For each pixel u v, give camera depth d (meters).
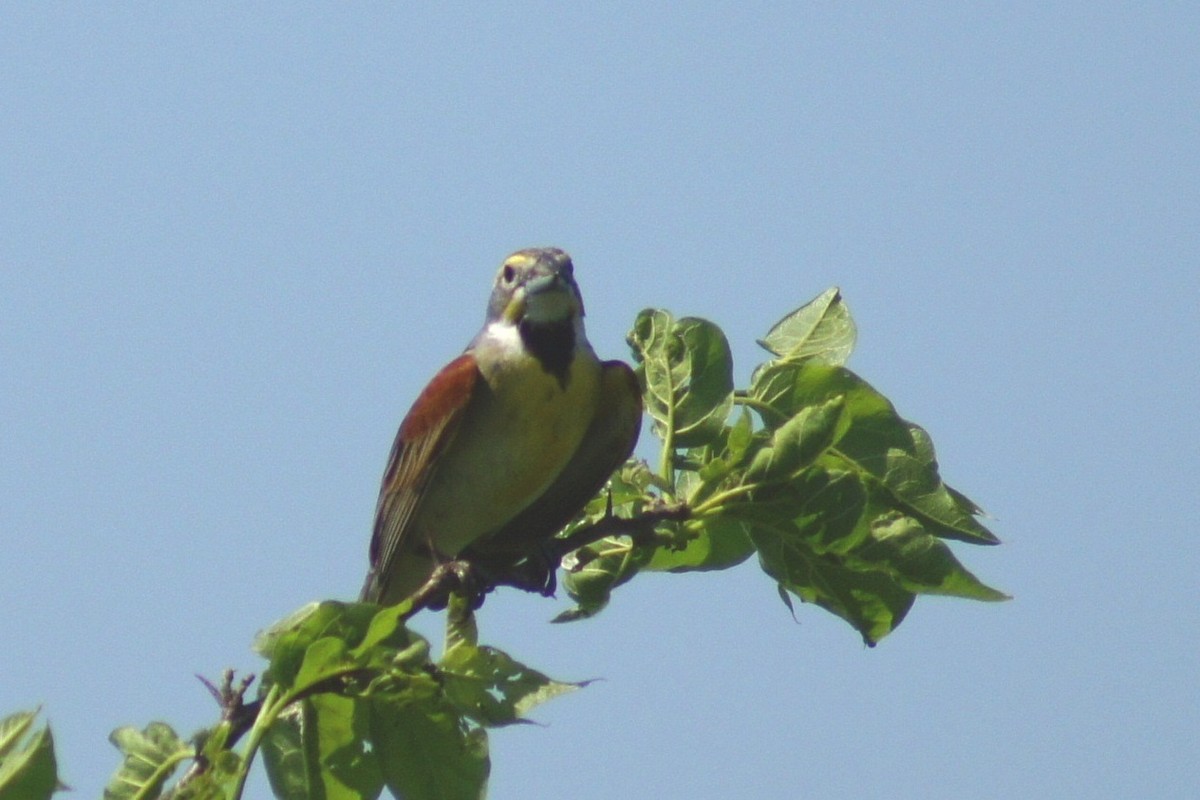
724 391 10.54
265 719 8.54
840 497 9.77
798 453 9.71
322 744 9.19
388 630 8.51
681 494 10.70
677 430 10.55
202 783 8.27
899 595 10.09
